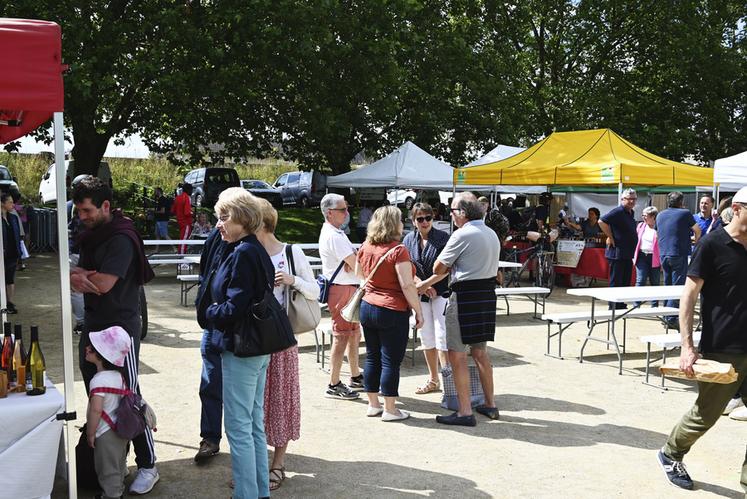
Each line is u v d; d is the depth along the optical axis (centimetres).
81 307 841
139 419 398
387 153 2344
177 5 1644
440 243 639
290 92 1909
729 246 420
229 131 2022
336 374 643
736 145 2733
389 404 573
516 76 2464
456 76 2188
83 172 1889
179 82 1570
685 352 423
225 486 441
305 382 696
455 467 481
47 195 2469
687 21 2639
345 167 2341
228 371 387
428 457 499
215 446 482
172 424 561
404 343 568
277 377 445
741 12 2772
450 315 563
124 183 2769
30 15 1483
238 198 384
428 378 723
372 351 582
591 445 529
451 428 562
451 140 2402
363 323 567
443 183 1664
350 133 2147
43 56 354
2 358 397
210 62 1698
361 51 1822
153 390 654
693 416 444
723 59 2614
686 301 428
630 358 831
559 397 659
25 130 511
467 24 2375
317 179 3017
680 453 458
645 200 1909
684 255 1015
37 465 357
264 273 381
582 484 456
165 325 964
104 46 1573
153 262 1245
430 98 2191
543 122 2617
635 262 1123
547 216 1670
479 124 2295
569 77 2758
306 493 436
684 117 2759
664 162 1332
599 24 2628
